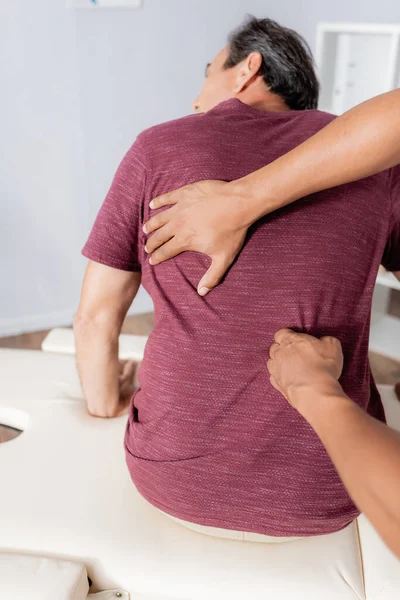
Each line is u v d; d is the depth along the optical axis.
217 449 0.74
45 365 1.27
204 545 0.83
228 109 0.79
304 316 0.71
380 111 0.59
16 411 1.14
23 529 0.85
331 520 0.76
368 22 2.04
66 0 1.87
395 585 0.80
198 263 0.74
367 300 0.75
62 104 2.03
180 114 2.27
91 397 1.07
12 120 1.98
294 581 0.78
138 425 0.82
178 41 2.12
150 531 0.85
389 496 0.41
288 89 0.91
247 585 0.78
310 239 0.71
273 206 0.68
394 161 0.62
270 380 0.71
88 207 2.24
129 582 0.81
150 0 2.00
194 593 0.79
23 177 2.08
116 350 1.01
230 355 0.73
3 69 1.89
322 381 0.59
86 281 0.91
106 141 2.17
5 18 1.83
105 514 0.88
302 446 0.73
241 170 0.73
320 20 2.26
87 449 1.01
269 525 0.77
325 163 0.63
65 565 0.79
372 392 0.87
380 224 0.75
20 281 2.26
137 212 0.81
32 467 0.97
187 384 0.74
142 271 0.84
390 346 2.03
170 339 0.76
